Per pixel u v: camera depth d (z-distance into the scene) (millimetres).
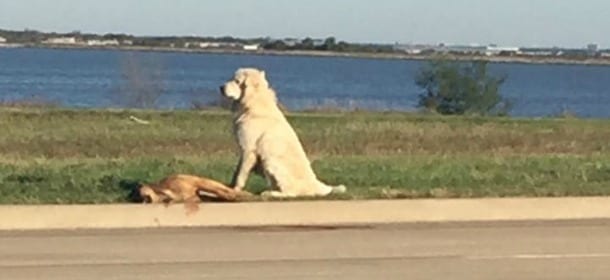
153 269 11773
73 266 11891
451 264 12234
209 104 40094
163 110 34906
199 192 15297
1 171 18750
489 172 19656
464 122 32531
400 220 15383
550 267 12102
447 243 13617
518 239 13969
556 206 16016
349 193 16234
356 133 28109
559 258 12664
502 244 13570
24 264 11969
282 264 12141
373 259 12492
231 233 14211
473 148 25625
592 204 16156
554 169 20344
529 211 15875
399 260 12438
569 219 15828
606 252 13086
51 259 12281
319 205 15273
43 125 28328
